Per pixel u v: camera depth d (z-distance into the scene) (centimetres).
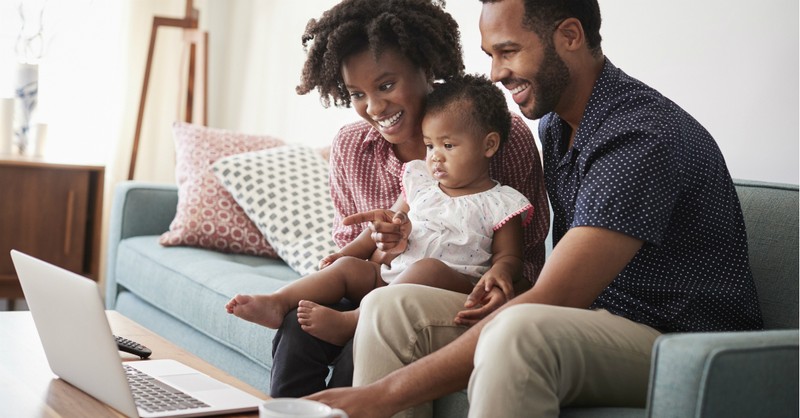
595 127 150
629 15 231
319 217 268
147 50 400
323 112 352
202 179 289
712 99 210
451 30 190
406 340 140
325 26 184
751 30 201
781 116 195
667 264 146
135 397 130
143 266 275
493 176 182
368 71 176
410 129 182
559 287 133
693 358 107
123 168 411
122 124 407
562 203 162
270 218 270
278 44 387
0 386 136
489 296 149
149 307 274
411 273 160
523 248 174
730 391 108
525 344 119
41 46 383
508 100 266
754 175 200
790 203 170
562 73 153
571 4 151
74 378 137
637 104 148
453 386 128
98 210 349
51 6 385
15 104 365
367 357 141
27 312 191
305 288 168
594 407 132
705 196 146
